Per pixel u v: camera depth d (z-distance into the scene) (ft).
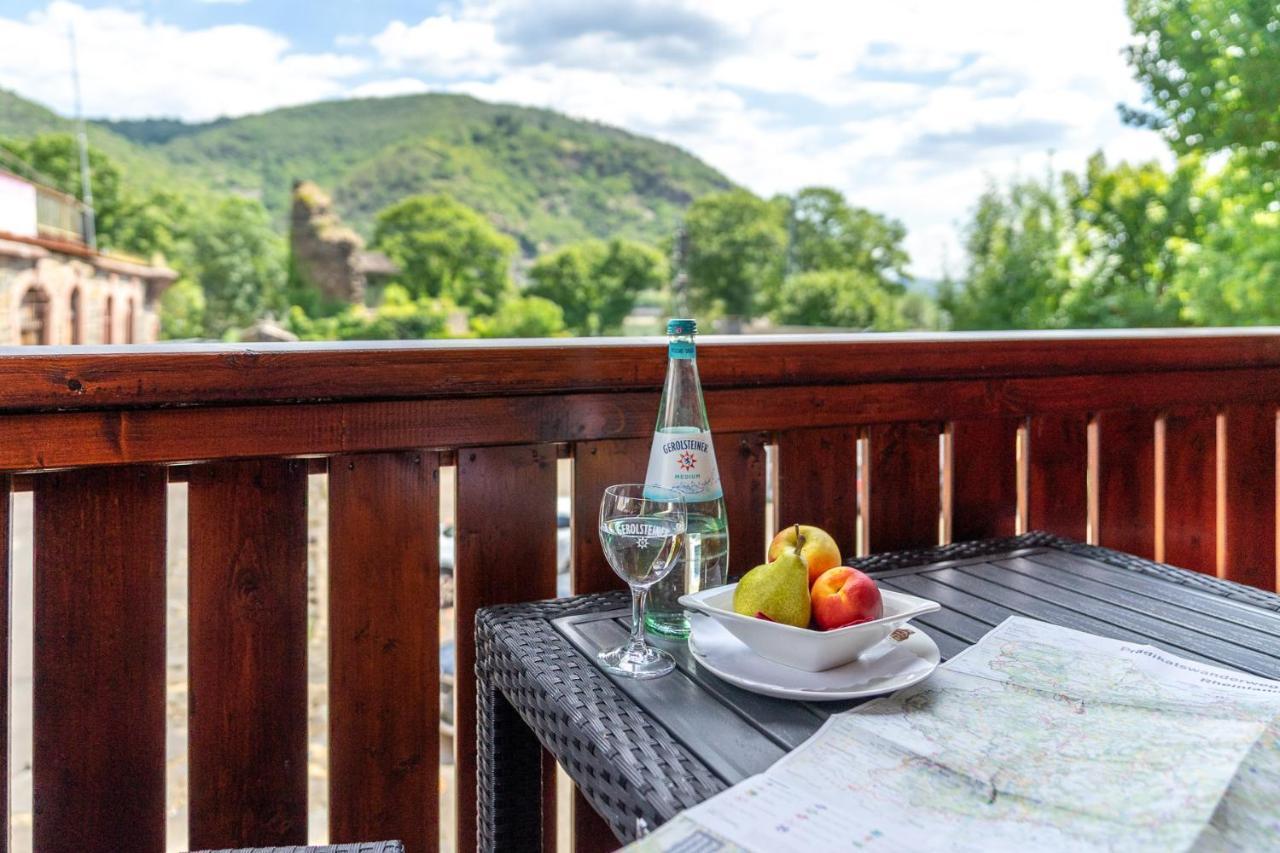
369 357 3.43
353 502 3.52
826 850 1.63
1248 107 40.52
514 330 152.97
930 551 3.94
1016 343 4.67
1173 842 1.61
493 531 3.77
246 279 148.05
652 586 3.11
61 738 3.13
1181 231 57.67
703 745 2.12
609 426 3.90
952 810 1.76
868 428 4.48
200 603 3.31
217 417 3.25
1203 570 5.28
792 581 2.49
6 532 3.05
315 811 6.82
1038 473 4.82
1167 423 5.13
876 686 2.33
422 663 3.68
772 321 146.20
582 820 3.88
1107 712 2.19
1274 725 2.07
